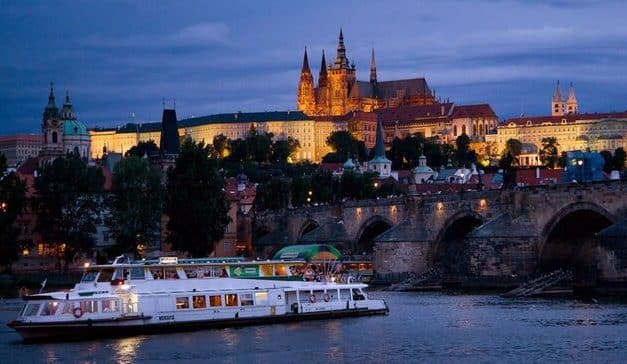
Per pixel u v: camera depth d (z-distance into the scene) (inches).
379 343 6077.8
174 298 6589.6
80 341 6254.9
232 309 6756.9
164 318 6535.4
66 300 6323.8
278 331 6565.0
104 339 6323.8
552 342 5969.5
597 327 6471.5
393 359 5575.8
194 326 6628.9
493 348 5836.6
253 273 7066.9
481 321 6909.5
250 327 6747.1
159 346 6033.5
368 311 7258.9
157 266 6747.1
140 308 6486.2
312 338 6279.5
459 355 5659.5
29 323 6220.5
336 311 7126.0
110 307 6422.2
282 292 6939.0
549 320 6865.2
